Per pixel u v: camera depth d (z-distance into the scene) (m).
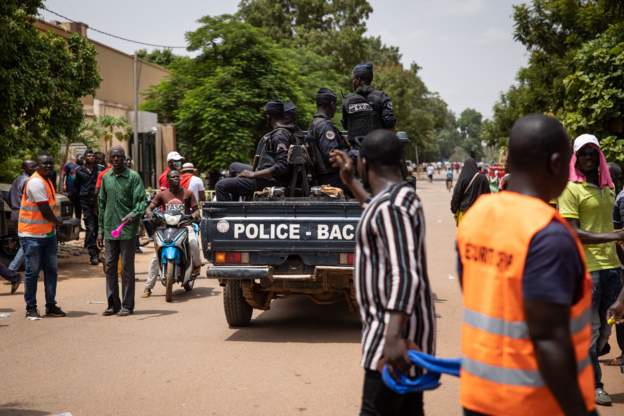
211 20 29.03
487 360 2.51
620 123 10.06
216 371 6.36
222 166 26.31
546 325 2.33
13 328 8.25
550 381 2.33
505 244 2.47
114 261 9.12
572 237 2.40
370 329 3.27
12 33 12.89
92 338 7.72
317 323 8.62
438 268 13.05
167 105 32.41
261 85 27.62
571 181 5.52
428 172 78.12
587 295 2.45
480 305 2.55
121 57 36.38
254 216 7.70
